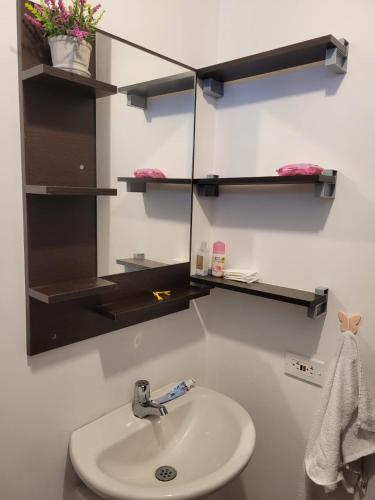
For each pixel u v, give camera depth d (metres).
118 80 1.18
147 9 1.26
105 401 1.27
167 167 1.38
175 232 1.44
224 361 1.62
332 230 1.25
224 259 1.52
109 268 1.22
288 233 1.36
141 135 1.27
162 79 1.32
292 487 1.45
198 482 0.99
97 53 1.12
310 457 1.26
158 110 1.31
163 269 1.41
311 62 1.25
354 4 1.16
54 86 1.01
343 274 1.24
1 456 1.02
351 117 1.19
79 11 0.95
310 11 1.25
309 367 1.35
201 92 1.46
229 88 1.48
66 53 0.94
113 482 0.98
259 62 1.26
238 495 1.61
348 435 1.21
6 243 0.98
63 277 1.10
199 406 1.42
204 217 1.56
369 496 1.25
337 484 1.29
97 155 1.15
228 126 1.50
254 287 1.36
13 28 0.93
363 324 1.22
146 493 0.95
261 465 1.53
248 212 1.47
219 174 1.55
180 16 1.37
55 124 1.03
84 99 1.10
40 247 1.03
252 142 1.44
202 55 1.47
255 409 1.54
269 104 1.37
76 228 1.12
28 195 0.99
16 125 0.96
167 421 1.33
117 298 1.26
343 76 1.19
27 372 1.05
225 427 1.33
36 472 1.11
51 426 1.13
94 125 1.13
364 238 1.19
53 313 1.08
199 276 1.52
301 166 1.18
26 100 0.96
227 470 1.04
